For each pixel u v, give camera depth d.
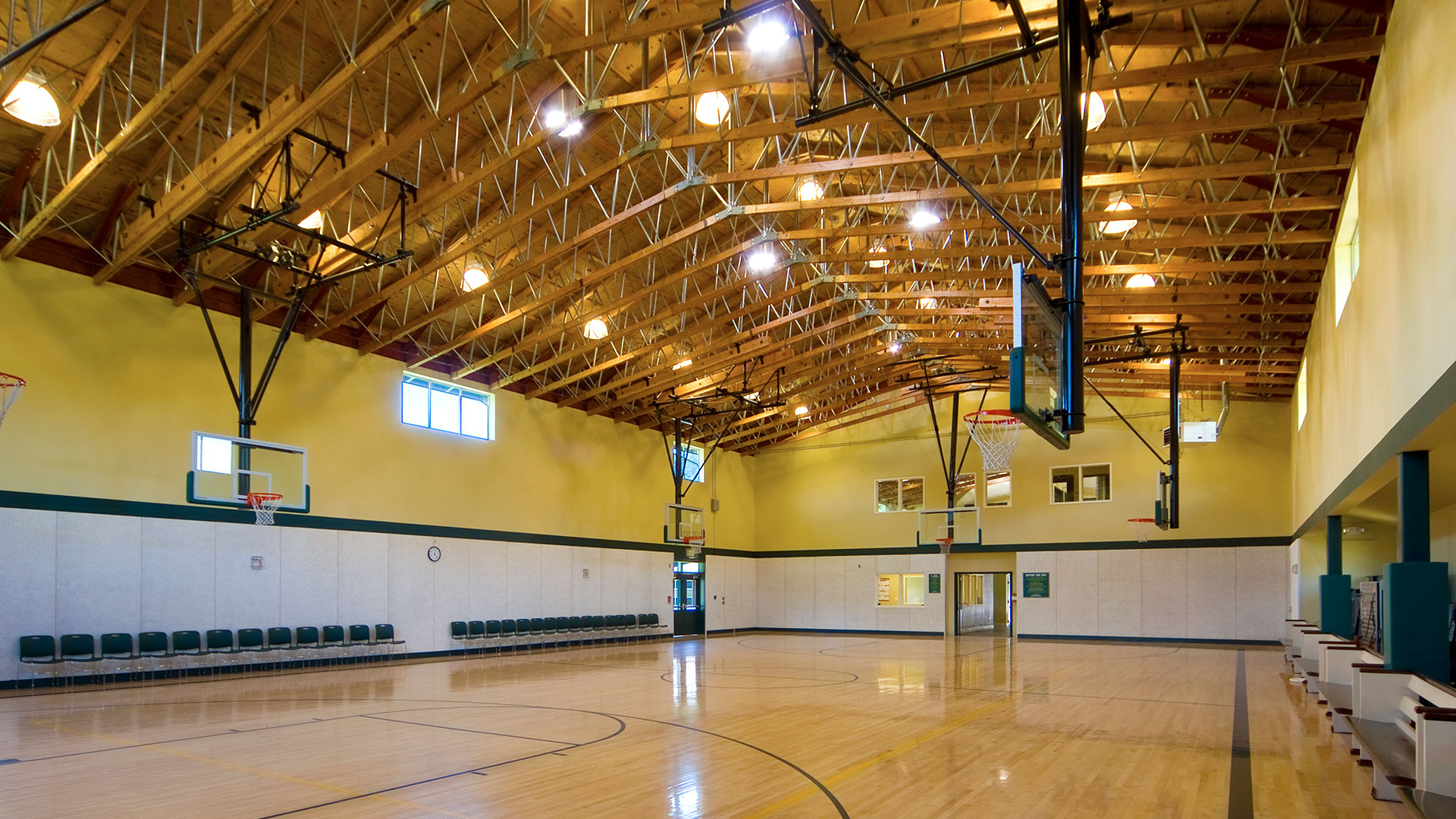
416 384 20.64
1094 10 9.08
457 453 21.45
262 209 12.11
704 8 9.68
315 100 10.40
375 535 19.31
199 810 6.74
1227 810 6.92
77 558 14.53
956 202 15.94
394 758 8.69
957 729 10.57
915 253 15.76
